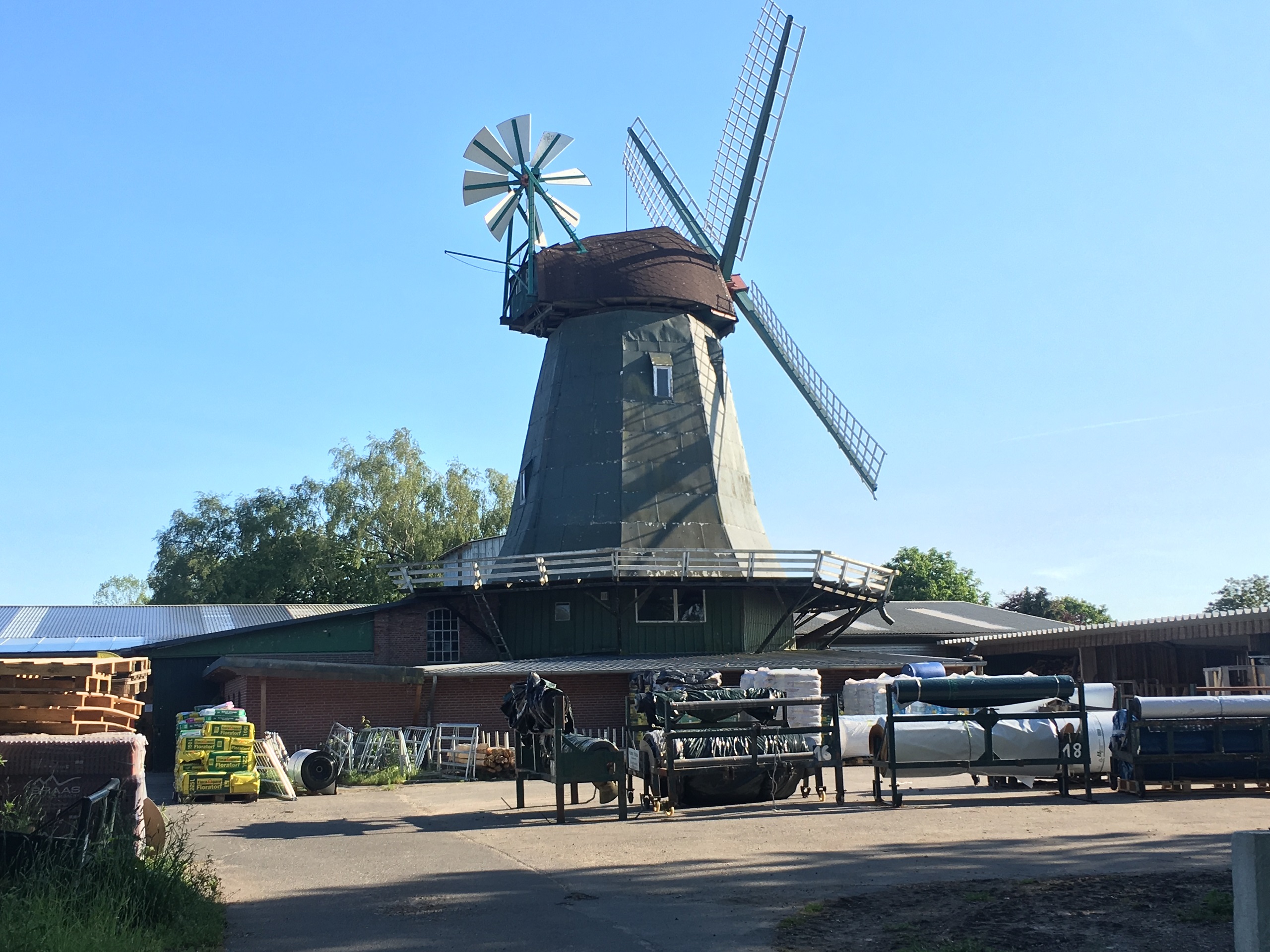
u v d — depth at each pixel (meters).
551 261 32.22
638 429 31.14
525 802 17.78
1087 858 10.90
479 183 33.47
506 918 9.04
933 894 9.36
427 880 10.83
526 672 25.98
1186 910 8.32
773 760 15.80
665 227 34.16
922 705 19.95
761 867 10.98
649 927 8.64
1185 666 30.56
